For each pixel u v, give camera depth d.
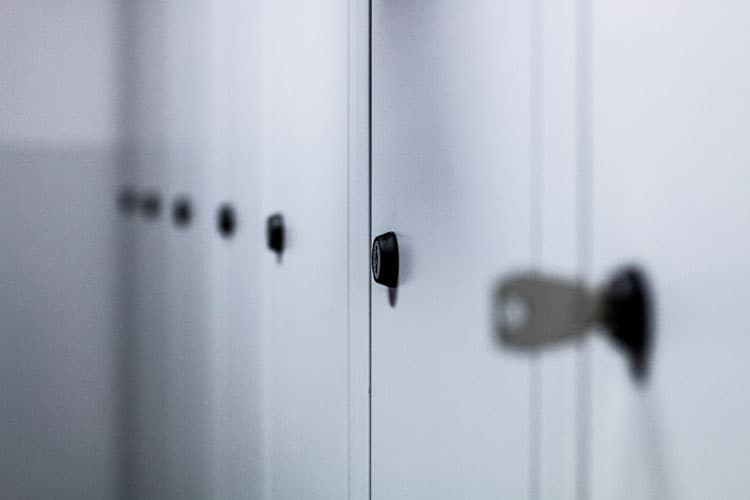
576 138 0.49
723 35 0.37
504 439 0.59
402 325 0.83
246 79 1.52
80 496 2.33
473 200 0.65
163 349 2.09
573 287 0.42
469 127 0.66
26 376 2.26
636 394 0.43
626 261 0.44
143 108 2.13
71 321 2.25
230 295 1.65
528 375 0.55
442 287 0.72
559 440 0.51
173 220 2.01
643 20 0.43
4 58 2.19
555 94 0.52
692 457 0.39
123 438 2.22
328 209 1.10
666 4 0.41
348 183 1.02
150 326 2.14
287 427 1.32
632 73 0.44
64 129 2.21
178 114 1.97
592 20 0.48
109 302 2.24
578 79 0.49
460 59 0.67
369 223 0.95
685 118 0.39
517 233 0.57
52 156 2.22
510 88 0.58
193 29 1.83
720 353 0.37
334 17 1.07
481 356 0.64
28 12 2.19
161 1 2.03
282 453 1.35
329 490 1.11
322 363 1.14
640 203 0.43
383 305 0.90
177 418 2.04
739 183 0.36
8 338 2.24
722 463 0.37
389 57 0.87
